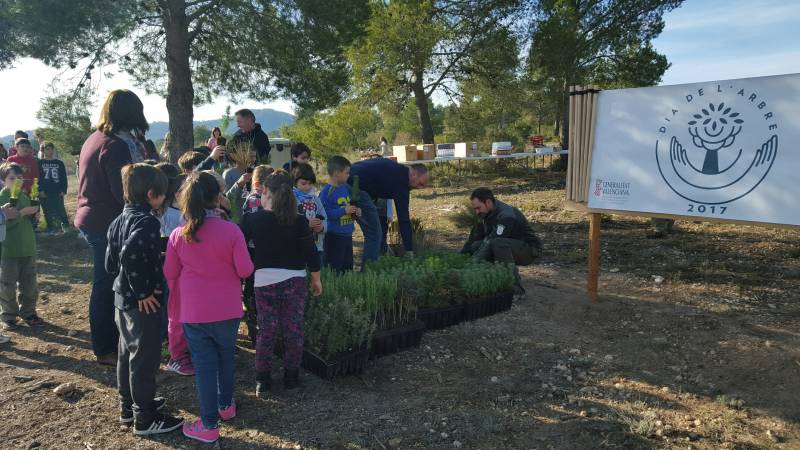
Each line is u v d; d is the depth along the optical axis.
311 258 3.72
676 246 7.88
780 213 4.39
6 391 3.86
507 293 5.47
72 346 4.75
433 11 20.12
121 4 10.22
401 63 20.25
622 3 19.30
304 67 11.32
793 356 4.19
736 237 8.26
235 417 3.54
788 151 4.32
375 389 3.92
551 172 20.39
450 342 4.78
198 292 3.14
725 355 4.34
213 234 3.13
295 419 3.50
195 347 3.20
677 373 4.13
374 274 4.79
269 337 3.76
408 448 3.17
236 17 11.00
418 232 8.12
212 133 7.55
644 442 3.23
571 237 8.78
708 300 5.59
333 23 10.86
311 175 4.75
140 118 4.15
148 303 3.14
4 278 5.06
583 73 20.23
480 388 3.94
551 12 19.73
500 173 20.42
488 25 19.95
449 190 16.31
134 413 3.31
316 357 4.05
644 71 20.52
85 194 4.11
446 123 29.84
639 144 5.16
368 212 5.78
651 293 5.90
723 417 3.50
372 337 4.33
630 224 9.57
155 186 3.23
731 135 4.59
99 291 4.21
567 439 3.27
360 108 22.56
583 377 4.11
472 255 6.36
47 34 10.04
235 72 12.22
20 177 4.95
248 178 5.43
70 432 3.36
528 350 4.61
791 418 3.45
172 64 11.08
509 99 22.52
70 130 12.69
